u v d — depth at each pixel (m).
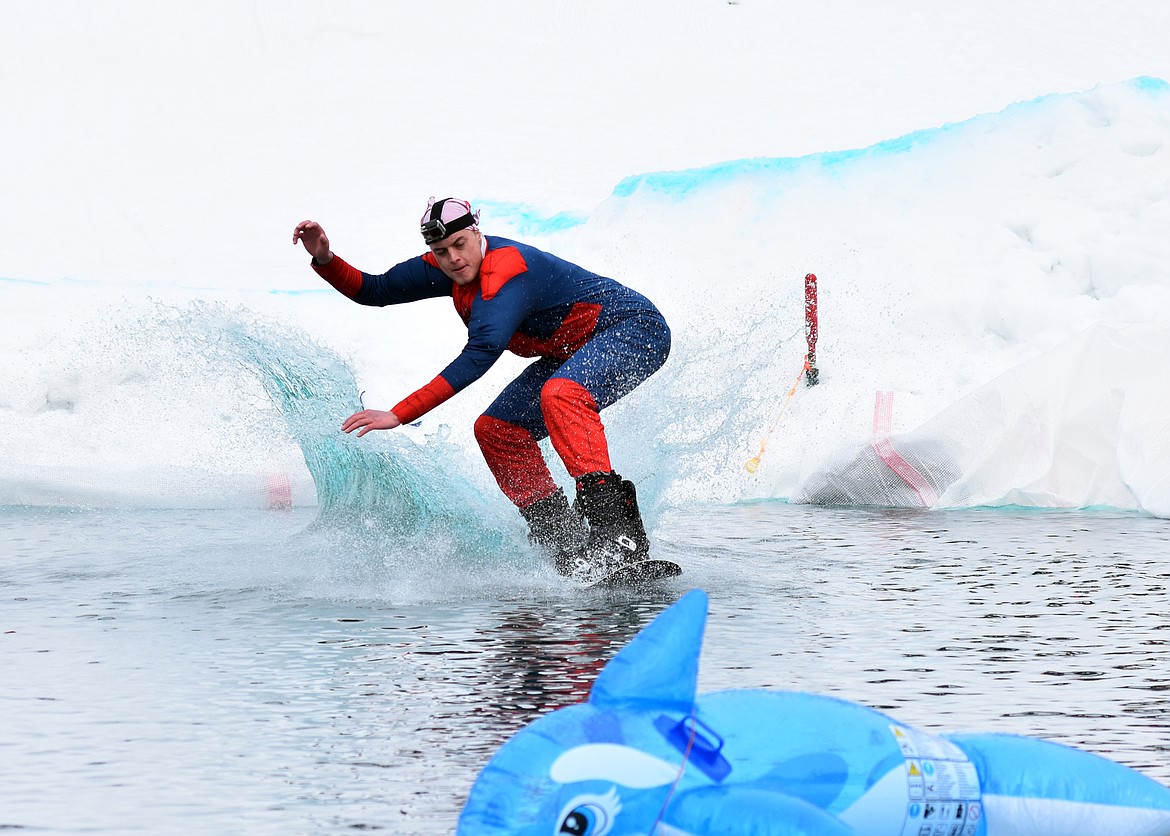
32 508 31.70
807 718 7.56
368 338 45.53
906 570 21.16
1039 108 54.03
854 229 50.44
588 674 13.35
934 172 52.31
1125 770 8.25
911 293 45.62
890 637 15.19
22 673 13.48
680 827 6.82
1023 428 33.16
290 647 14.84
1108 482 32.44
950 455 33.31
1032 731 10.84
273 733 11.10
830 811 7.20
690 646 7.34
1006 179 50.84
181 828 8.73
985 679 12.88
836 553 23.44
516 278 20.95
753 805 6.74
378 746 10.67
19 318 45.72
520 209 59.56
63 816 8.98
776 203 52.66
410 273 22.23
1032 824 7.84
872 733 7.62
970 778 7.77
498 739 10.88
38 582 19.84
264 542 24.23
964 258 47.41
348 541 23.20
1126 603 17.72
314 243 21.83
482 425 21.89
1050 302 42.28
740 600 18.06
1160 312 41.00
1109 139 51.09
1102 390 33.25
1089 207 48.06
